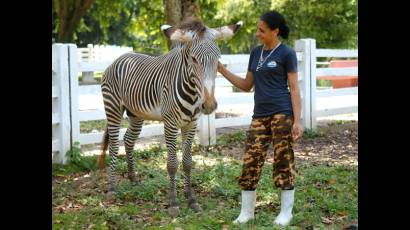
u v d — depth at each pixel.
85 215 5.13
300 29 23.14
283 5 22.39
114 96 6.12
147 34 17.03
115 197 5.81
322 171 6.84
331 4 22.30
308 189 5.86
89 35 35.12
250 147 4.62
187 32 4.64
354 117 12.60
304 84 10.12
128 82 5.88
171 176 5.25
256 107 4.60
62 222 4.93
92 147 8.66
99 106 12.88
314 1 22.47
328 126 10.91
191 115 5.08
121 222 4.84
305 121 10.20
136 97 5.74
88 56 23.09
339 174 6.73
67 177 6.91
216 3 14.85
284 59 4.46
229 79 4.87
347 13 23.97
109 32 34.91
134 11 21.44
